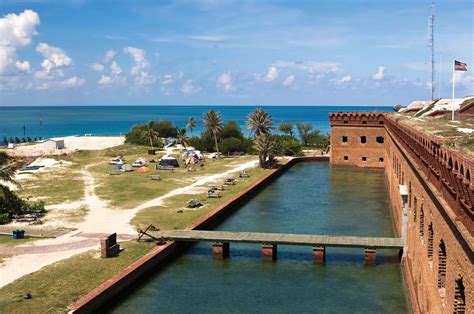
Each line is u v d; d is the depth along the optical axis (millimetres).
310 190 63000
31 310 23484
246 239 34562
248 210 51156
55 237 36188
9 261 30672
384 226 43938
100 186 59969
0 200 42094
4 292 25672
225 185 61406
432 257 19844
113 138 146250
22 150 100562
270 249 34219
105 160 88562
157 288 29453
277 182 69875
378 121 82875
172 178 67125
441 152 16516
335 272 31812
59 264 30078
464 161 12773
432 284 18891
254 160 88938
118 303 27156
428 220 20312
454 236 14367
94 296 25172
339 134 85938
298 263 33656
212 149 103750
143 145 113125
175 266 33344
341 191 62031
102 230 38406
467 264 12602
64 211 45375
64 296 25188
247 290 29094
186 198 52344
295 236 35438
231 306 26859
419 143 22984
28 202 47344
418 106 86125
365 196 58438
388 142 65375
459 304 14477
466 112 53156
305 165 89625
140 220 41844
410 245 28734
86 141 134500
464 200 12891
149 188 58688
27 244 34375
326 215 48500
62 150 100500
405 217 32156
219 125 95000
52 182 62562
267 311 26219
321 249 33406
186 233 36469
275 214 49125
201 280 30703
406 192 31516
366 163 84688
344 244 33156
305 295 28266
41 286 26516
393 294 28266
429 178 20344
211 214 44219
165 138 131250
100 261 30734
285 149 95500
